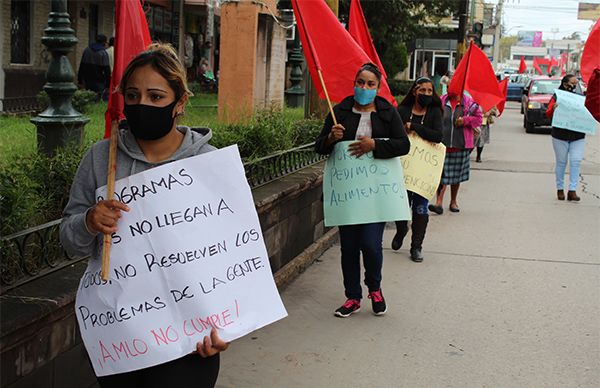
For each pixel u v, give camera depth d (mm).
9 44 14625
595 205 11297
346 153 5609
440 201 10297
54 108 6461
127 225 2682
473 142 10023
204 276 2717
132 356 2662
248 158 6613
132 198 2689
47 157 5246
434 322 5742
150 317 2680
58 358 3506
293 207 7031
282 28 14344
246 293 2770
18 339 3146
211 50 25375
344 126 5637
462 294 6496
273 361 4914
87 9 18812
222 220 2766
